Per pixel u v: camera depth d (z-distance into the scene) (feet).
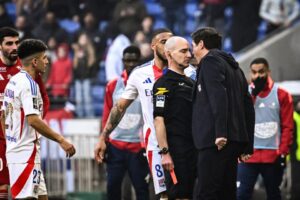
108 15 178.60
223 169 78.89
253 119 82.99
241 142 80.23
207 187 78.79
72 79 169.68
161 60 90.38
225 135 77.15
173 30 180.55
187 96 83.61
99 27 177.27
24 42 83.35
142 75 90.27
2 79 91.76
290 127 103.76
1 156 90.02
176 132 83.35
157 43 90.07
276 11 175.73
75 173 144.46
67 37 173.99
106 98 106.83
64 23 178.70
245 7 174.81
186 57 83.66
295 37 166.81
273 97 104.01
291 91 142.82
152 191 114.73
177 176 83.20
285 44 166.50
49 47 172.45
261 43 168.66
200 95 79.46
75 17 177.17
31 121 80.69
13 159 81.87
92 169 144.87
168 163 82.58
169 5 180.45
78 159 144.56
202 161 79.05
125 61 105.70
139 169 106.52
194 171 83.71
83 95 168.96
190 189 83.76
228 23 176.96
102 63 173.58
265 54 165.07
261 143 103.76
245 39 174.50
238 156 81.15
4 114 83.97
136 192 107.24
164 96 83.05
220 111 77.25
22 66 83.61
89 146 144.66
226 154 78.95
